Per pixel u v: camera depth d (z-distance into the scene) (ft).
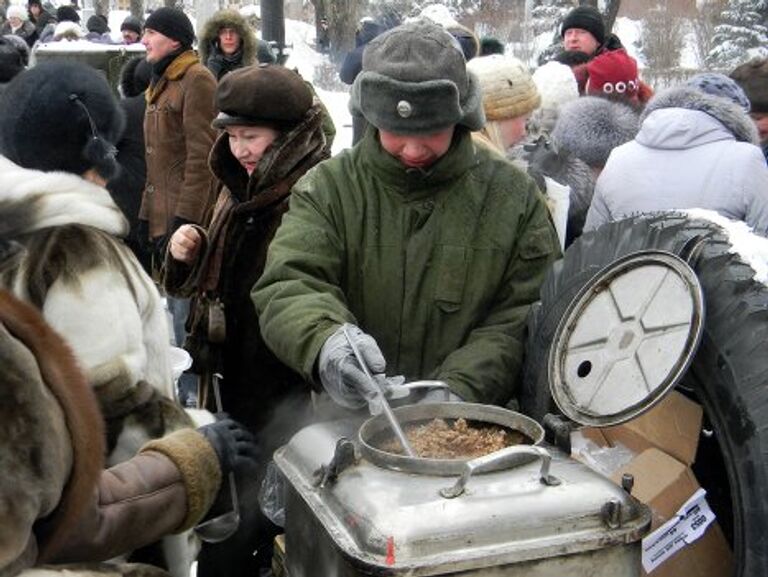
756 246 5.38
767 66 12.02
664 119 9.02
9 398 4.12
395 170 6.99
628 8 64.64
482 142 8.87
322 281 7.00
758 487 4.94
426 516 4.52
